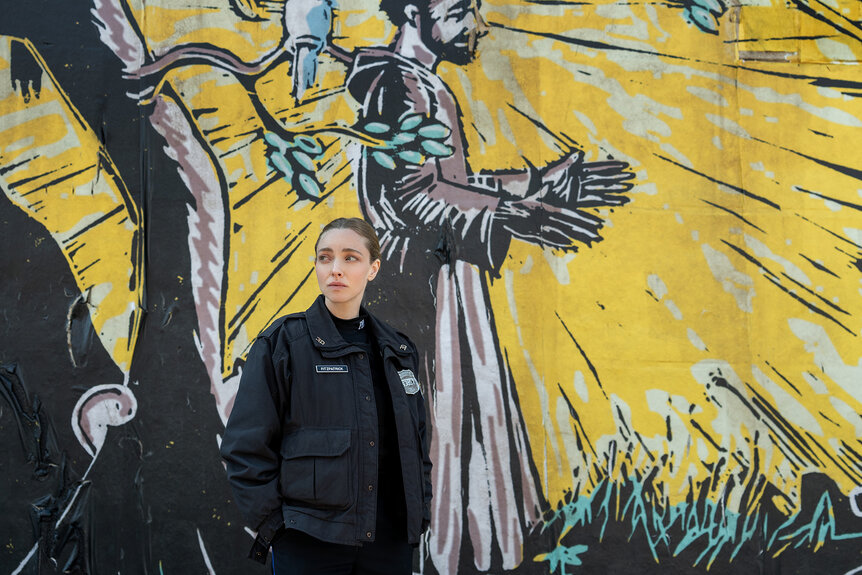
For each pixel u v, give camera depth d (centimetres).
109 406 281
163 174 293
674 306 296
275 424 189
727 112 305
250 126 297
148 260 289
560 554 282
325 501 182
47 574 271
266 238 293
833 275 298
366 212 297
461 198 299
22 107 291
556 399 290
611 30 308
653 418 290
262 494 181
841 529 285
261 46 301
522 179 301
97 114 293
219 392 285
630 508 285
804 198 302
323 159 298
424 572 279
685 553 283
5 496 273
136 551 275
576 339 294
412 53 304
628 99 305
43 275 285
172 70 297
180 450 281
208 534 277
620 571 282
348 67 302
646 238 300
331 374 194
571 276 297
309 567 183
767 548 283
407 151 300
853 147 305
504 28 307
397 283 295
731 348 294
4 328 281
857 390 292
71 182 289
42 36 294
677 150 304
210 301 289
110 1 297
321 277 205
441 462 285
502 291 296
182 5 299
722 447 289
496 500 284
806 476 288
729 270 298
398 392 201
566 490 286
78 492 276
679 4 309
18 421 277
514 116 304
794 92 306
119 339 284
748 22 309
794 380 292
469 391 290
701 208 301
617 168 303
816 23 309
